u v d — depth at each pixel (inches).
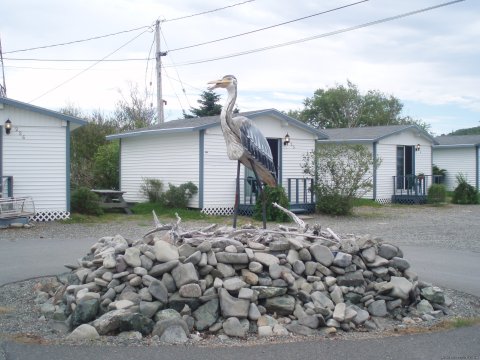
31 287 335.0
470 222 761.6
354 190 831.1
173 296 259.6
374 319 274.7
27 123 687.7
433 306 298.4
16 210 659.4
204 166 772.0
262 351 223.0
